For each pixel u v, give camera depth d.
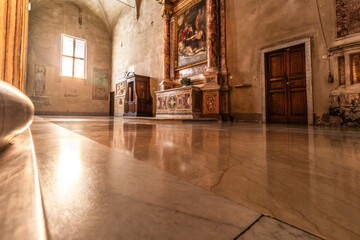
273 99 6.08
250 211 0.41
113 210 0.37
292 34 5.43
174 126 3.63
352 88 4.22
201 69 8.07
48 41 13.23
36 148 1.03
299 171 0.76
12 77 2.12
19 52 2.32
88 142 1.30
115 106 13.91
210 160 0.93
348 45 4.30
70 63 14.18
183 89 7.26
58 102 13.45
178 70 9.20
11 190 0.37
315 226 0.37
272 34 5.88
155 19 10.88
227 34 7.06
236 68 6.78
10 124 0.68
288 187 0.58
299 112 5.50
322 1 4.87
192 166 0.81
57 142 1.26
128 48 13.28
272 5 5.91
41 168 0.65
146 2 11.66
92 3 14.54
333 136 2.07
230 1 7.01
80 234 0.28
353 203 0.47
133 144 1.39
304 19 5.20
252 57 6.37
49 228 0.29
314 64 4.98
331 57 4.68
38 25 12.91
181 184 0.56
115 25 15.12
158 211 0.38
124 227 0.32
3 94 0.66
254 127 3.66
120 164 0.74
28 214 0.28
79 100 14.23
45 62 13.08
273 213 0.42
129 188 0.50
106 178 0.57
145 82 10.84
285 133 2.40
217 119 6.77
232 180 0.64
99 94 15.07
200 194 0.49
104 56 15.42
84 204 0.39
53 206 0.37
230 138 1.84
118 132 2.30
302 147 1.34
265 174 0.71
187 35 8.70
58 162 0.73
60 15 13.70
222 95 6.94
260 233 0.33
